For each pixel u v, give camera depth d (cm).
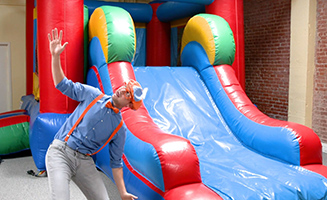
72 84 252
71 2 475
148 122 377
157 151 294
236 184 318
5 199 382
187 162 295
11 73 805
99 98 251
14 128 530
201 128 445
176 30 726
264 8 728
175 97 478
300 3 621
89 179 252
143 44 758
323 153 588
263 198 300
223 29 506
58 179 235
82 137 246
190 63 551
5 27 791
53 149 247
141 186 326
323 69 613
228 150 413
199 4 582
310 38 616
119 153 262
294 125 382
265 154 399
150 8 736
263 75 748
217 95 484
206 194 282
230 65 516
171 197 281
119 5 708
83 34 492
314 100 632
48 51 468
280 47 695
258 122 419
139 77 493
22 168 492
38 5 470
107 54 448
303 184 326
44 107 475
